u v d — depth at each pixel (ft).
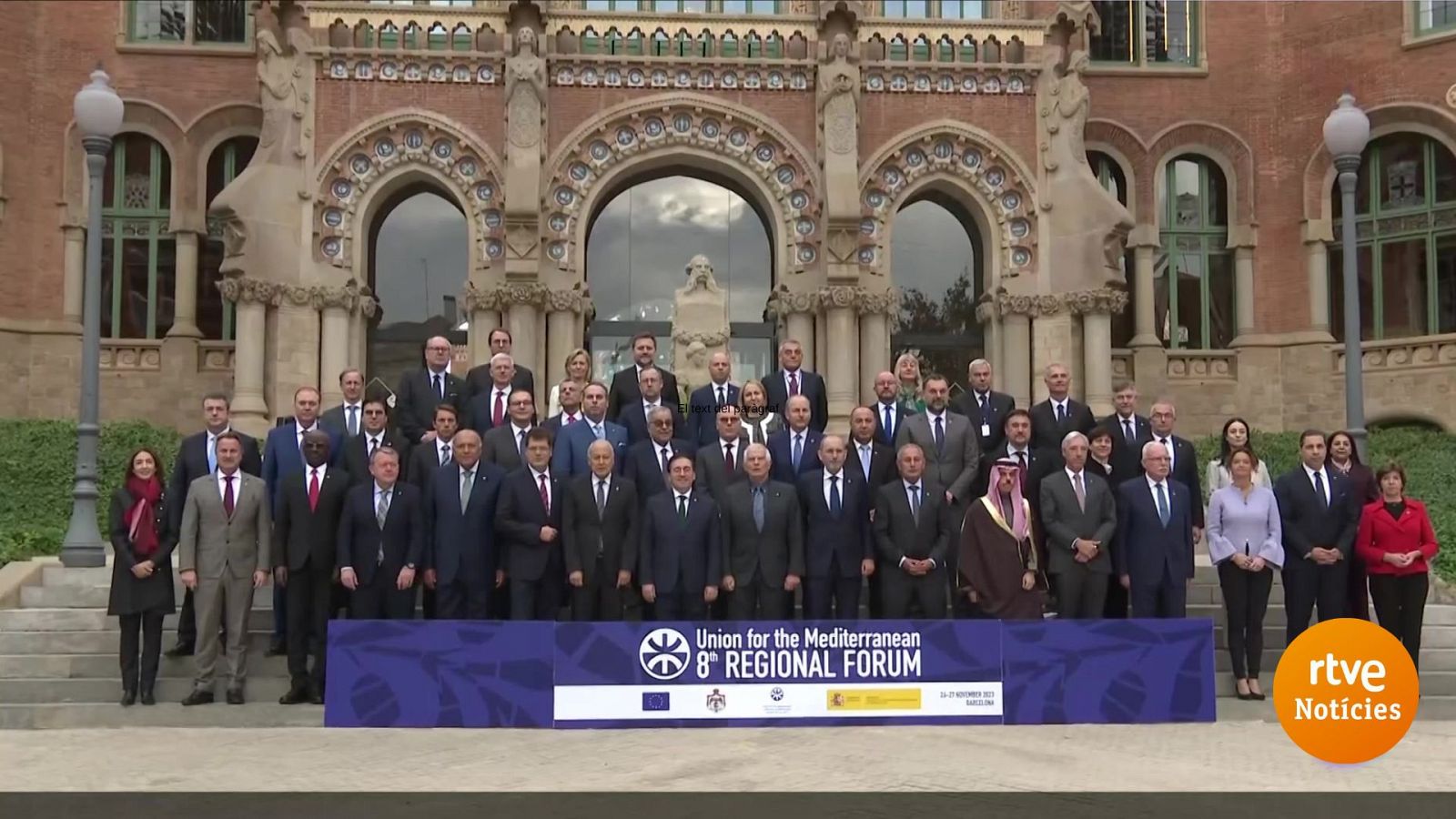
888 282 74.23
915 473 37.40
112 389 80.48
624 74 73.87
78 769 29.43
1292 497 39.45
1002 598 36.96
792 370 44.91
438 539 37.32
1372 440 73.56
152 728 34.94
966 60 75.61
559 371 72.02
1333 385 82.17
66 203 80.89
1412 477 66.03
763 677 34.99
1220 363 84.99
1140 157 85.05
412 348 76.13
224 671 39.34
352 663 34.78
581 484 37.09
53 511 60.44
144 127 82.07
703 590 37.17
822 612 37.96
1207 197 86.89
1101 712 35.53
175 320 81.35
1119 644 35.81
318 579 37.32
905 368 43.11
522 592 36.83
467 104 73.20
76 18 81.87
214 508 37.01
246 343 69.62
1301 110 84.17
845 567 37.93
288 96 71.72
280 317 70.49
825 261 72.69
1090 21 77.51
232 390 80.94
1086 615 37.68
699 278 66.49
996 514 37.29
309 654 38.40
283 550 37.14
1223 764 30.01
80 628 41.91
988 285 76.07
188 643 39.96
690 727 34.73
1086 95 74.95
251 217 69.67
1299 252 84.02
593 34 74.59
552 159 72.84
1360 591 40.11
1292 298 84.02
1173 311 85.81
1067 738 33.37
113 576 36.47
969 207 76.79
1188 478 41.45
